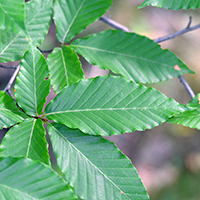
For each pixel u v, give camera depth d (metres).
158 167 1.61
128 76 0.52
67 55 0.51
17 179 0.44
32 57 0.48
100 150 0.48
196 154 1.64
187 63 1.65
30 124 0.47
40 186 0.44
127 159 0.47
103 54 0.52
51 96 1.27
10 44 0.51
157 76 0.53
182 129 1.68
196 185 1.54
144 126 0.48
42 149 0.46
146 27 1.68
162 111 0.48
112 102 0.48
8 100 0.48
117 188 0.47
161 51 0.53
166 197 1.51
